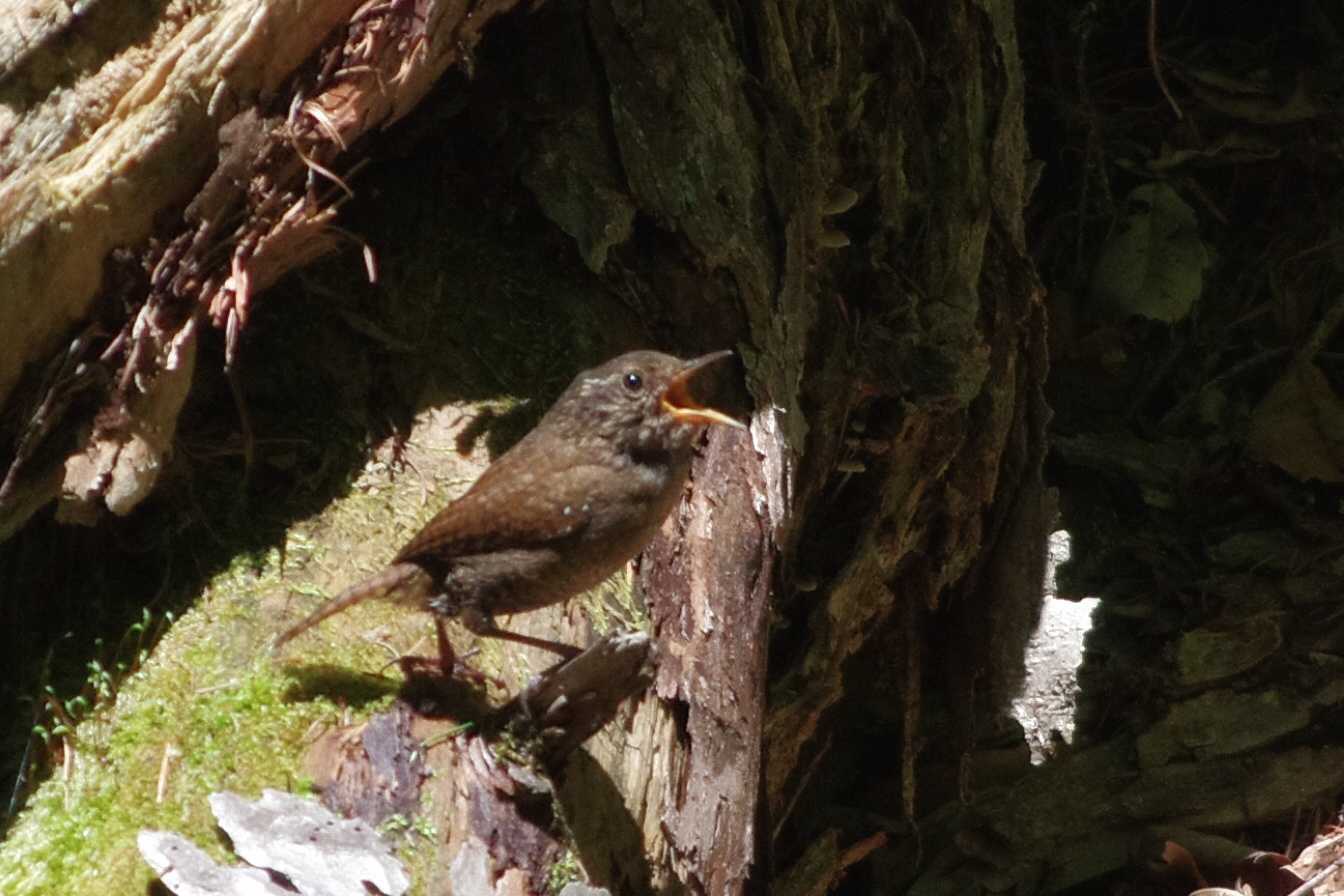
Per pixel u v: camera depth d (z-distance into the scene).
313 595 5.13
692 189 6.16
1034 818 7.67
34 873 4.31
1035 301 7.52
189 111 5.13
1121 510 8.55
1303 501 8.42
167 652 4.92
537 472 4.78
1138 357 9.00
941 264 7.17
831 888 7.72
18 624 5.18
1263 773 7.61
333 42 5.36
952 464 7.41
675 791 5.27
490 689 4.93
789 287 6.27
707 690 5.45
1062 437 8.76
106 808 4.46
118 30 5.02
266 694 4.76
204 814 4.44
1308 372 8.67
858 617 7.27
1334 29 9.13
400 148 6.21
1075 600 8.16
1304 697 7.69
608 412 4.86
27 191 4.95
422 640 5.05
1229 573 8.15
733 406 6.05
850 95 6.93
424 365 5.83
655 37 6.25
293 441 5.56
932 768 7.90
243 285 5.33
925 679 8.05
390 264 6.05
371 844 4.28
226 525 5.32
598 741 5.07
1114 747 7.71
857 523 7.11
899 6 7.11
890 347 6.94
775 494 5.91
